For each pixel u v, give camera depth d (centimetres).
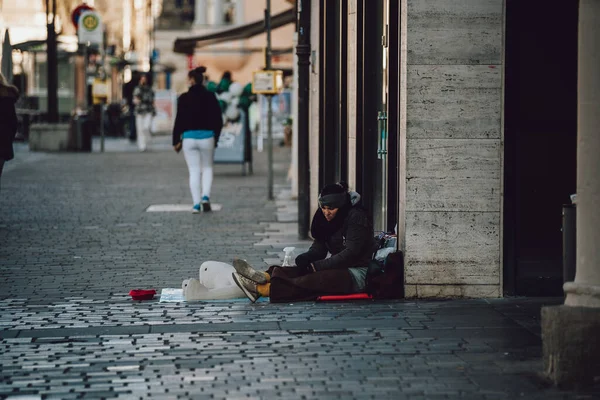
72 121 4297
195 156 2072
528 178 1130
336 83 1670
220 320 1035
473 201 1129
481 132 1122
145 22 8588
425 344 924
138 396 765
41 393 776
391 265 1136
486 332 970
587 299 795
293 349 908
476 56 1114
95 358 880
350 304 1110
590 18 788
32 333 979
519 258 1139
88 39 4481
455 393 771
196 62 6600
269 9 2317
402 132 1140
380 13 1384
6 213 2031
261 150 4684
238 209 2150
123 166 3422
